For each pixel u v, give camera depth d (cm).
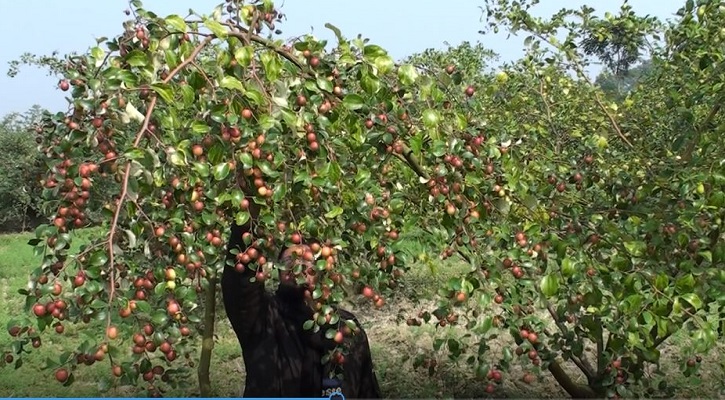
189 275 228
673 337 612
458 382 538
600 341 380
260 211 236
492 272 233
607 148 424
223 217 261
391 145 236
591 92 453
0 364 217
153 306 230
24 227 1961
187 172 211
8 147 1875
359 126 228
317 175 225
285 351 317
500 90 502
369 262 266
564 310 300
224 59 215
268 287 422
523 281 241
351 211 252
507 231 240
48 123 252
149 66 210
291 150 232
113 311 197
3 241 1658
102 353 186
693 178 307
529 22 449
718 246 283
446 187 232
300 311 325
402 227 265
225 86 199
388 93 232
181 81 225
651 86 497
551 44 453
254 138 211
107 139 204
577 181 346
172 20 209
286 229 245
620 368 354
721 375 511
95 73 219
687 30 396
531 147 390
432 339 639
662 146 436
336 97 233
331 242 238
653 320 247
